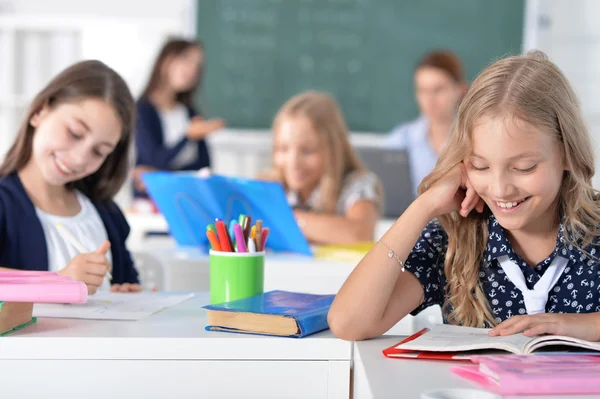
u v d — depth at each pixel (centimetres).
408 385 81
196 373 98
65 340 97
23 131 152
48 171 149
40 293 98
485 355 91
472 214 116
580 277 111
